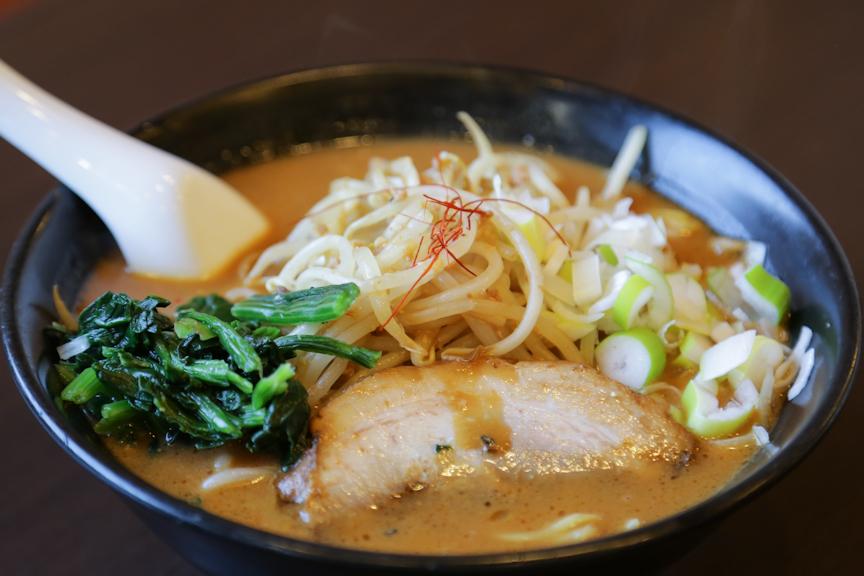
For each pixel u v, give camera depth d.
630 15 0.47
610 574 0.24
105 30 0.46
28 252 0.30
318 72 0.37
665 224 0.35
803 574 0.27
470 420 0.28
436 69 0.37
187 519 0.23
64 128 0.33
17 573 0.28
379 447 0.27
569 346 0.31
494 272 0.30
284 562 0.23
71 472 0.30
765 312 0.31
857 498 0.29
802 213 0.31
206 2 0.47
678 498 0.27
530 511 0.26
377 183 0.35
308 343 0.28
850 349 0.27
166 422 0.27
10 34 0.45
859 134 0.42
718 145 0.34
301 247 0.33
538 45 0.46
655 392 0.30
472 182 0.35
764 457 0.27
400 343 0.29
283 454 0.27
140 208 0.33
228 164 0.37
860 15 0.48
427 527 0.26
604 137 0.37
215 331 0.28
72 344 0.28
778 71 0.45
